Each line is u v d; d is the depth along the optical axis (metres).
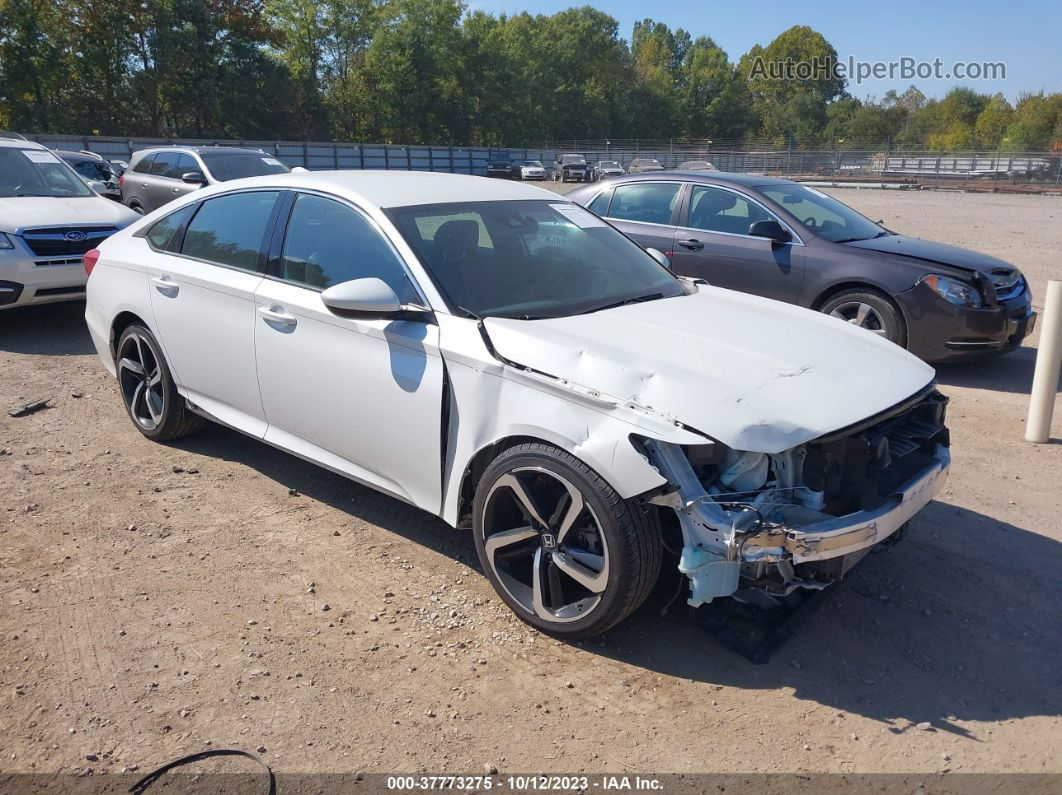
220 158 13.61
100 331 5.29
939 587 3.66
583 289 3.87
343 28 65.44
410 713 2.82
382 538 4.02
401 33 66.69
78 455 4.99
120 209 8.81
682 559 2.83
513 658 3.12
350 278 3.82
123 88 52.34
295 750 2.64
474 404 3.30
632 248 4.51
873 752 2.66
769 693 2.94
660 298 3.99
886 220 21.70
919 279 6.73
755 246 7.45
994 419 6.05
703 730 2.75
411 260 3.63
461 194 4.20
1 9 46.44
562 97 83.06
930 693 2.96
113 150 39.25
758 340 3.43
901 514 3.06
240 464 4.89
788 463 2.89
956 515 4.41
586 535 3.09
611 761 2.61
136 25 51.03
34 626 3.26
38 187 8.77
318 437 4.00
